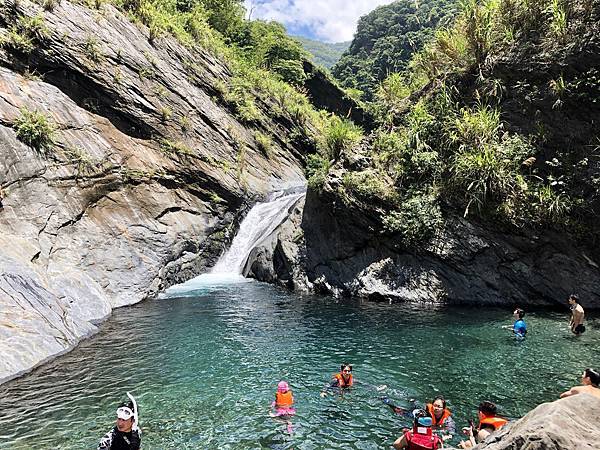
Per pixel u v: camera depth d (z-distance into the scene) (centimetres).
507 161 1541
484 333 1198
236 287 1845
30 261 1265
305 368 952
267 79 3622
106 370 925
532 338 1145
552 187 1511
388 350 1067
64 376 887
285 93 3722
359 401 794
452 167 1634
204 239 2058
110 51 1986
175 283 1867
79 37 1880
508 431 404
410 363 977
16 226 1353
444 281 1631
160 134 2058
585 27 1477
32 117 1545
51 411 739
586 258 1459
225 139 2509
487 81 1706
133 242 1688
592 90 1455
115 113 1923
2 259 1141
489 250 1592
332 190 1812
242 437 669
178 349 1062
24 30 1712
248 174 2544
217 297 1655
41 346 984
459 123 1648
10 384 842
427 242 1652
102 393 812
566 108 1515
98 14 2078
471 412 746
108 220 1658
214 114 2536
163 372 920
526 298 1557
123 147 1872
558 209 1450
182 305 1516
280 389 775
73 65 1808
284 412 748
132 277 1595
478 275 1602
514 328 1171
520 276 1559
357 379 892
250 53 4150
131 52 2117
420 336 1176
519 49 1633
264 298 1653
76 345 1077
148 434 673
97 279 1486
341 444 652
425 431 625
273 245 2044
